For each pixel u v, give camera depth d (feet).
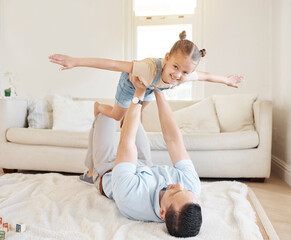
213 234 4.07
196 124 9.67
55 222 4.58
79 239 3.90
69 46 12.88
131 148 4.71
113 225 4.39
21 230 4.17
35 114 10.19
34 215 4.87
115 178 4.56
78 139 8.80
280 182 8.61
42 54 13.01
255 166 8.39
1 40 13.20
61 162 8.91
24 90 13.11
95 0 12.67
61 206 5.35
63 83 12.91
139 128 6.38
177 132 5.27
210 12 12.03
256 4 11.69
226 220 4.72
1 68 13.20
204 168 8.50
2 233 3.98
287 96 9.09
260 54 11.68
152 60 4.82
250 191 7.12
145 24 12.73
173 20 12.55
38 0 12.99
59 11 12.90
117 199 4.52
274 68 10.91
